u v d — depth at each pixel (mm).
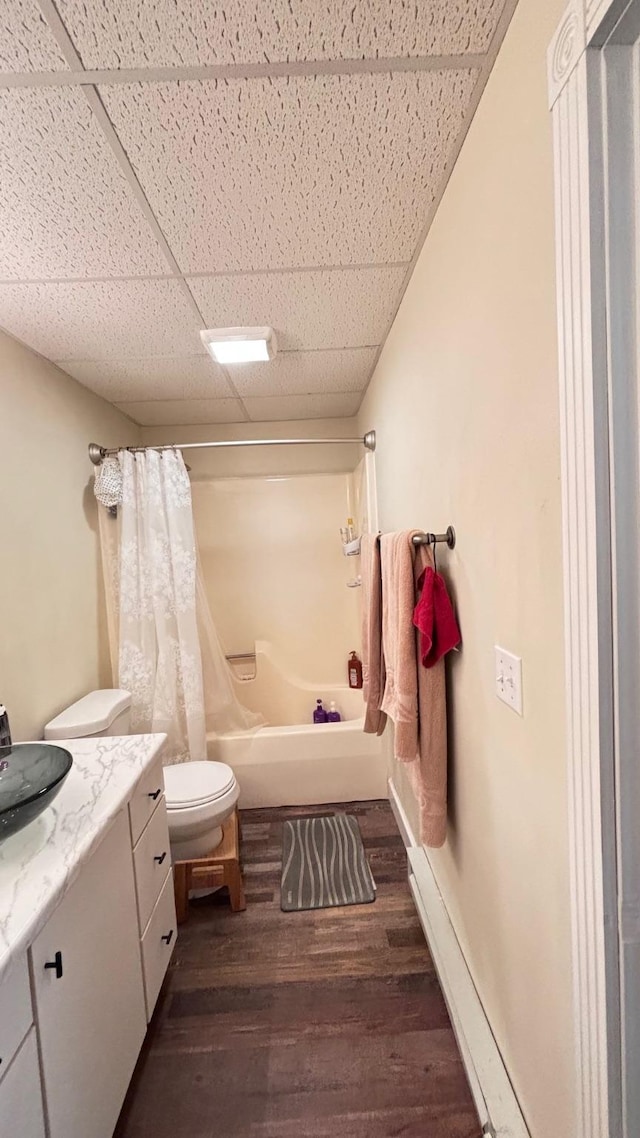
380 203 1078
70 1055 876
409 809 1954
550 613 711
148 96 791
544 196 658
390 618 1402
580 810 626
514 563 821
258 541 2934
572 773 641
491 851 1009
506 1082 980
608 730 583
